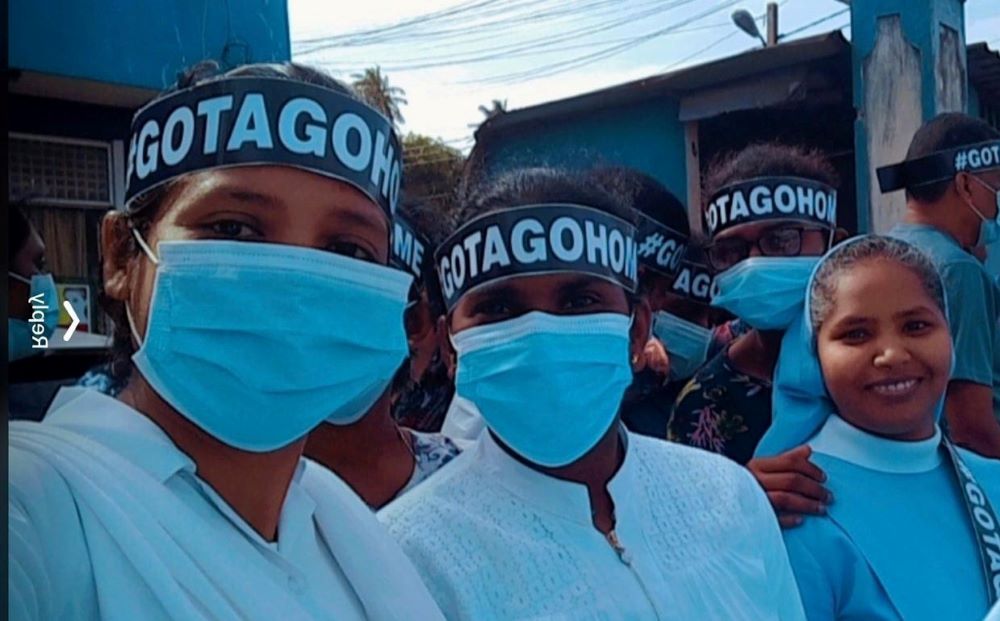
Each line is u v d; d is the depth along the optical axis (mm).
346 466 1305
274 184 877
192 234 874
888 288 1493
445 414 1417
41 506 748
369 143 928
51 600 723
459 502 1163
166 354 863
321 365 889
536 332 1136
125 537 751
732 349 1538
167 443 847
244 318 858
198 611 765
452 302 1212
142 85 1063
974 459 1562
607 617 1089
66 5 1036
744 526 1234
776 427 1541
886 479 1504
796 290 1514
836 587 1474
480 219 1171
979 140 1544
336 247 919
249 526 872
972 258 1545
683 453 1299
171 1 1073
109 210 1052
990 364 1577
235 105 875
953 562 1493
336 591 938
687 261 1479
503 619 1069
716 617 1141
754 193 1480
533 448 1151
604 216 1188
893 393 1493
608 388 1176
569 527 1144
